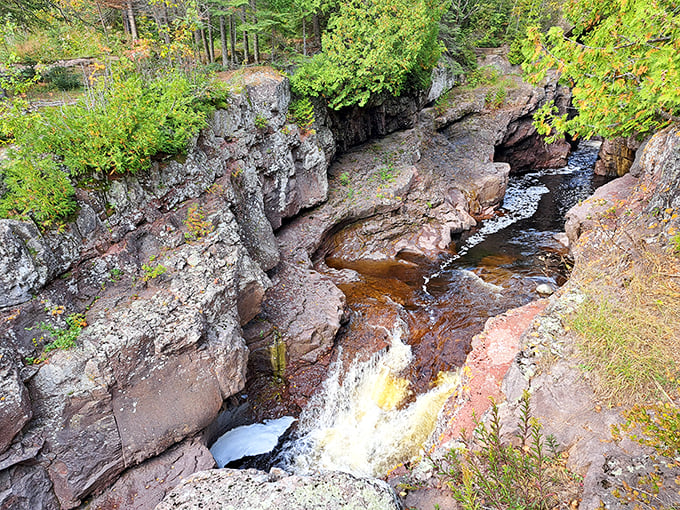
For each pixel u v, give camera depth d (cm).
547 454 457
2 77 774
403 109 1948
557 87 2459
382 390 967
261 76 1326
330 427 916
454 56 2453
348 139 1817
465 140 2169
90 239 739
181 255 829
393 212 1576
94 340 640
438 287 1280
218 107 1115
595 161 2547
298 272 1241
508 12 2770
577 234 1047
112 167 789
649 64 485
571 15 660
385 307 1159
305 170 1451
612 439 429
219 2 1353
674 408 429
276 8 1606
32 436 570
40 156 709
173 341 684
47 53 1172
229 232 924
